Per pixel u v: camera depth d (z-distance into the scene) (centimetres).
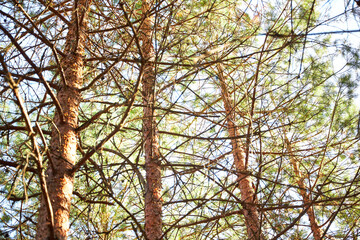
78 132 431
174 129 682
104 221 609
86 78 559
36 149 270
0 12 368
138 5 607
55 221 349
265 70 520
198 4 578
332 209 588
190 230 591
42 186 283
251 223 535
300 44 427
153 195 495
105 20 555
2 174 472
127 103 381
